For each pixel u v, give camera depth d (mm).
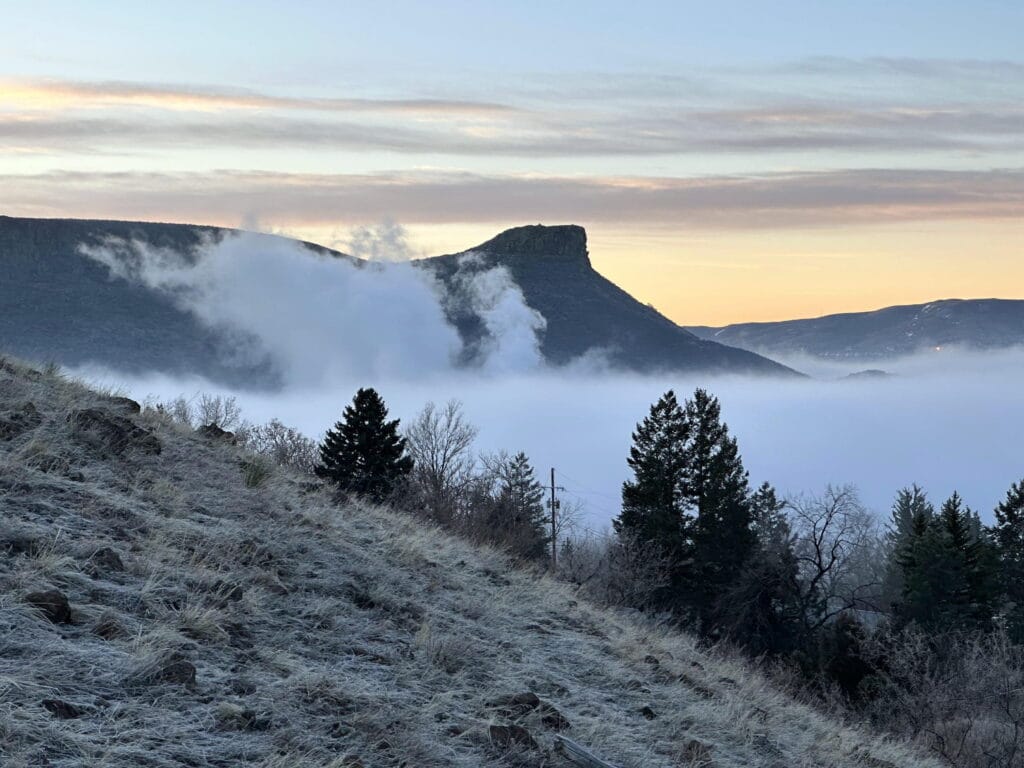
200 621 7051
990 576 51062
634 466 57750
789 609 53594
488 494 40344
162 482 10141
